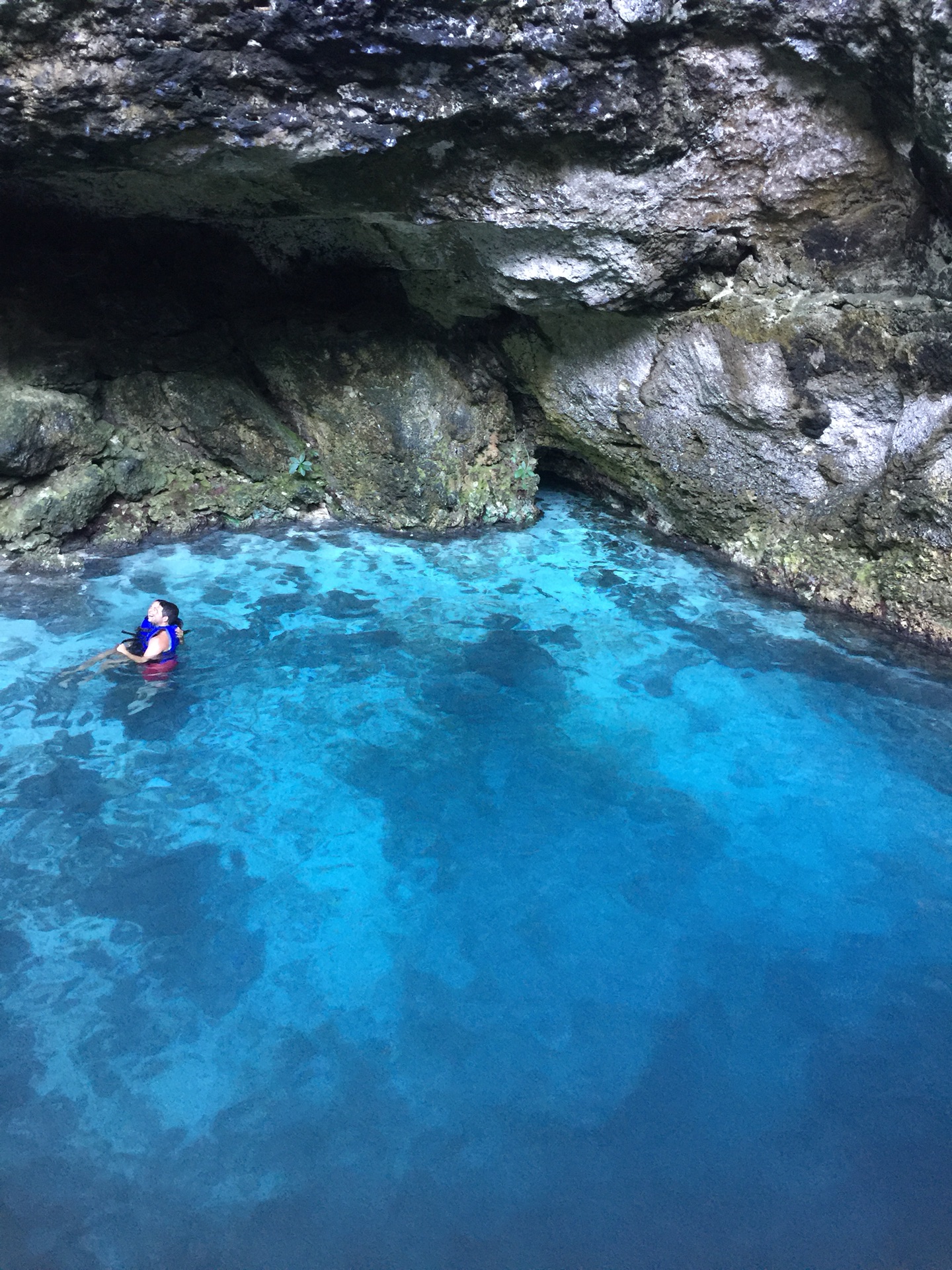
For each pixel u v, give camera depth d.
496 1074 4.15
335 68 5.48
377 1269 3.37
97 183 7.64
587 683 7.08
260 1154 3.76
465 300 8.48
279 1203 3.58
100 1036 4.21
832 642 7.57
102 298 8.59
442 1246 3.46
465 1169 3.74
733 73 6.03
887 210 6.70
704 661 7.34
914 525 7.05
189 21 5.12
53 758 6.02
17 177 7.55
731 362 7.41
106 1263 3.34
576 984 4.62
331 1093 4.03
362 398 8.89
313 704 6.76
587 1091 4.09
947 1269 3.44
